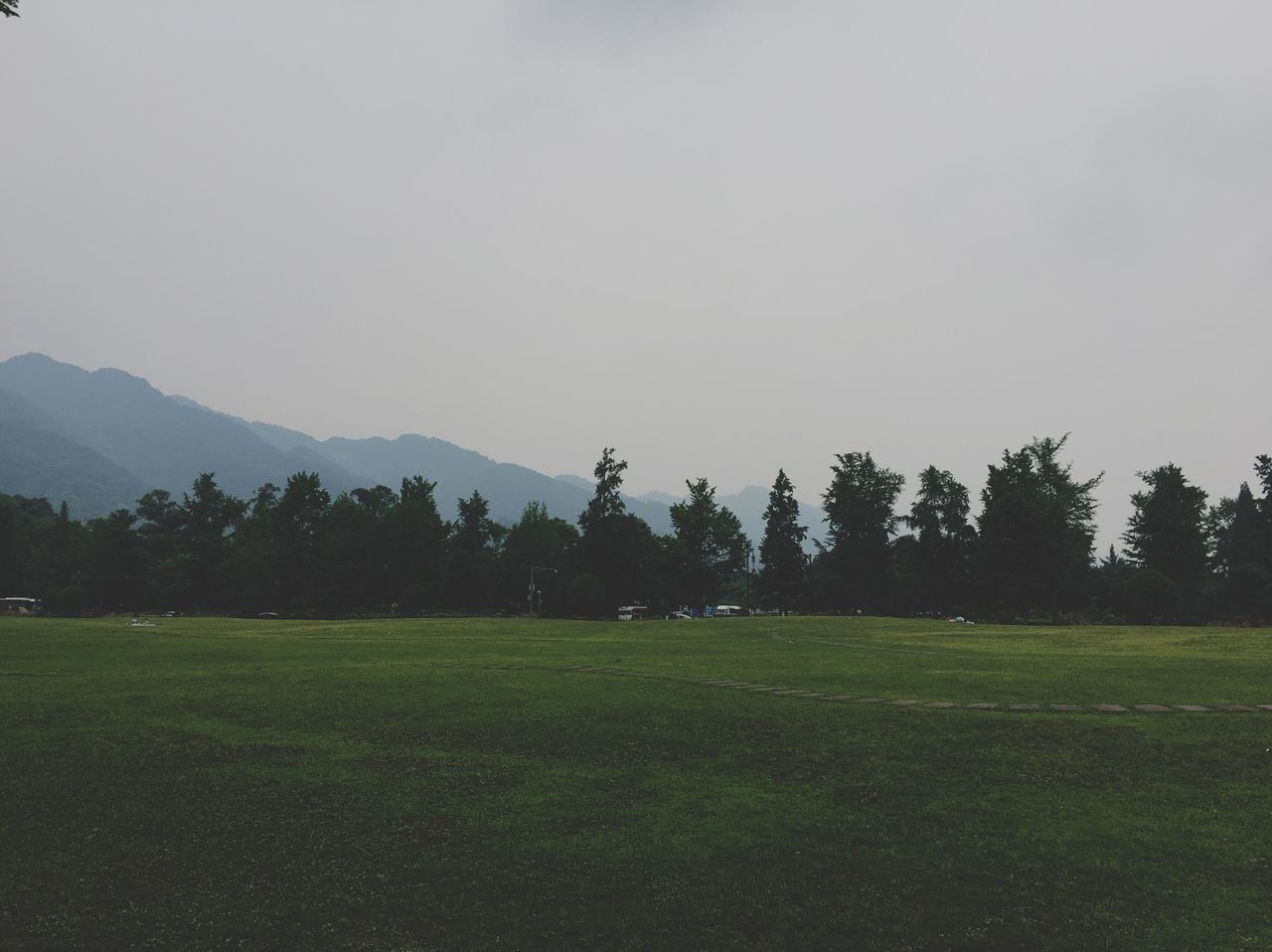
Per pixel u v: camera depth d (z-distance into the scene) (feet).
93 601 333.21
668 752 47.73
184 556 352.08
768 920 28.32
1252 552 302.04
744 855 33.24
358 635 153.38
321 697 65.10
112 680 76.23
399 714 58.13
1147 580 227.40
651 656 102.99
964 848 33.78
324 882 31.30
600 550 320.50
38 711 59.93
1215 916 27.89
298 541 357.20
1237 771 42.63
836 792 40.68
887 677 76.18
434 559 354.95
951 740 49.19
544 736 51.31
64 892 30.55
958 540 319.47
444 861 32.91
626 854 33.30
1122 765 44.01
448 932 27.73
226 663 94.79
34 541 448.24
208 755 47.42
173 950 26.73
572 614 289.94
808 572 362.12
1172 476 296.71
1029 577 261.85
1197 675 76.43
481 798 39.86
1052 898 29.50
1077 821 36.47
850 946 26.71
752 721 54.39
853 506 326.24
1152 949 26.04
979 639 139.64
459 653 108.06
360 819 37.27
